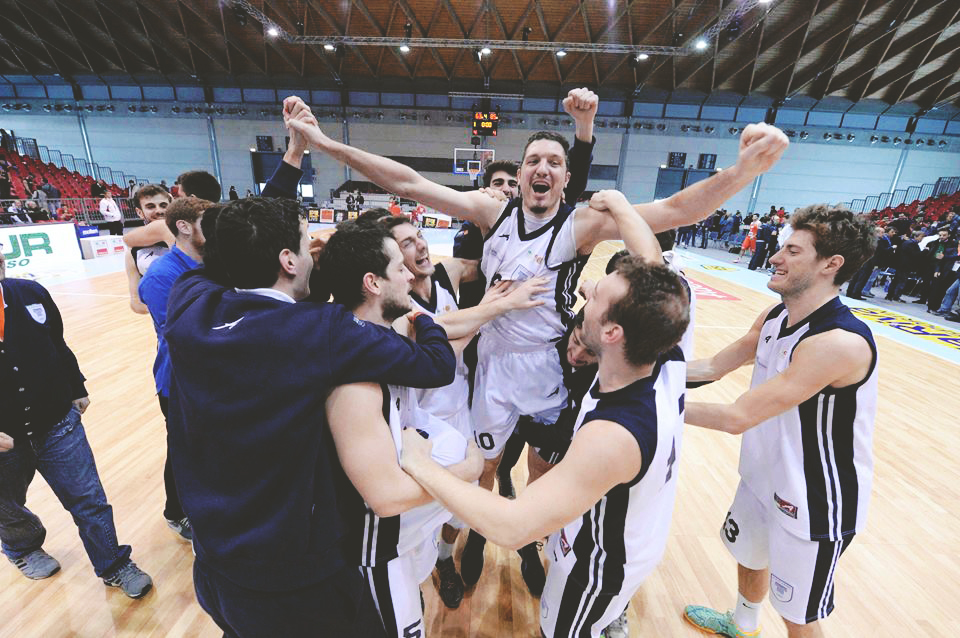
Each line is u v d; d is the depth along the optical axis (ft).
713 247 49.08
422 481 2.75
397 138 57.00
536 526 2.48
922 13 39.32
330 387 2.61
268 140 56.75
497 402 4.94
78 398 5.47
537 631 5.42
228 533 2.69
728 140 55.21
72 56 51.42
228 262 2.90
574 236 4.25
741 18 38.22
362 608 3.22
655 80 52.21
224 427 2.60
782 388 3.58
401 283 3.09
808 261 3.68
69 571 6.02
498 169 7.33
